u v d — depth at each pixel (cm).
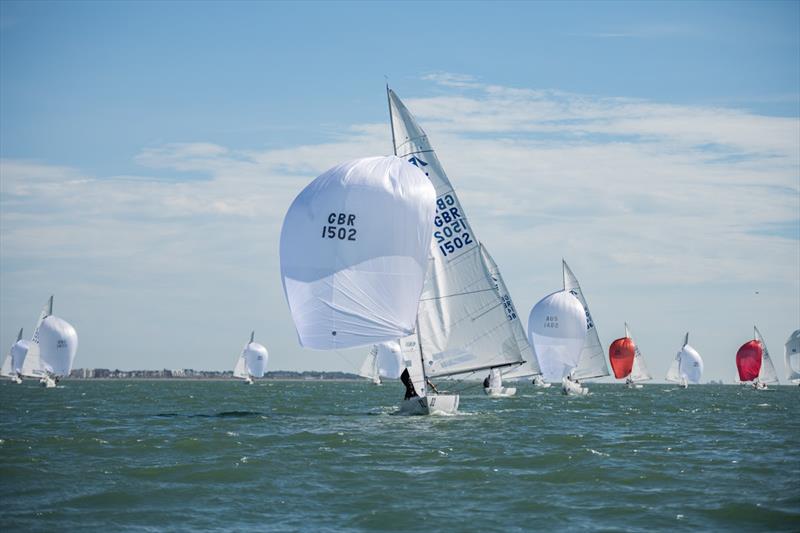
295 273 7456
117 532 3697
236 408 12162
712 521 3931
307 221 7431
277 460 5466
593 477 4984
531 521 3912
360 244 7381
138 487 4606
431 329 8119
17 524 3831
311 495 4419
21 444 6316
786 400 18288
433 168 8100
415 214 7494
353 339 7388
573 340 16062
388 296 7438
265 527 3781
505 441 6675
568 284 18650
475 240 8106
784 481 4906
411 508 4131
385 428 7538
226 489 4562
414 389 8300
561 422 8975
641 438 7144
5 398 16538
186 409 11862
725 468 5356
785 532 3744
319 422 8419
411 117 8131
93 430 7656
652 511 4112
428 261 7906
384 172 7519
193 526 3803
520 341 17425
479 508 4153
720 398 19250
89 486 4644
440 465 5350
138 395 19338
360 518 3941
